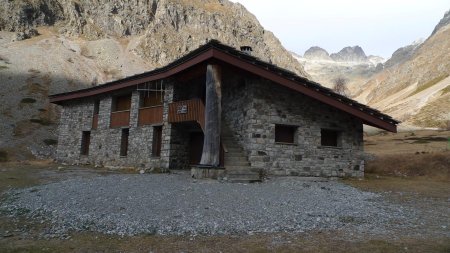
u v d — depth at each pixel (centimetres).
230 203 849
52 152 3541
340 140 1577
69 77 6519
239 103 1502
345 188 1207
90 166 2067
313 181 1370
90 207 833
